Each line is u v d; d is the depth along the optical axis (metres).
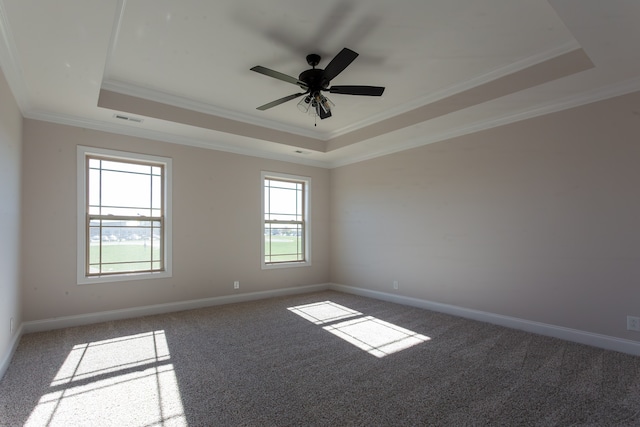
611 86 2.94
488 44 2.70
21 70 2.58
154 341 3.20
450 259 4.23
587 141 3.12
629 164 2.89
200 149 4.61
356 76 3.25
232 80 3.33
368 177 5.38
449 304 4.23
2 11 1.87
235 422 1.89
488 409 2.03
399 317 4.07
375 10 2.29
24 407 2.03
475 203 3.98
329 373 2.53
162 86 3.47
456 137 4.18
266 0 2.17
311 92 2.95
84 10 1.88
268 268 5.27
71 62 2.47
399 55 2.86
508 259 3.68
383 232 5.11
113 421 1.89
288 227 5.67
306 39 2.63
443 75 3.23
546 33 2.54
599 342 3.03
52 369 2.56
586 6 1.87
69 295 3.64
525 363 2.69
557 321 3.30
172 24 2.41
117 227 4.02
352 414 1.98
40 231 3.48
